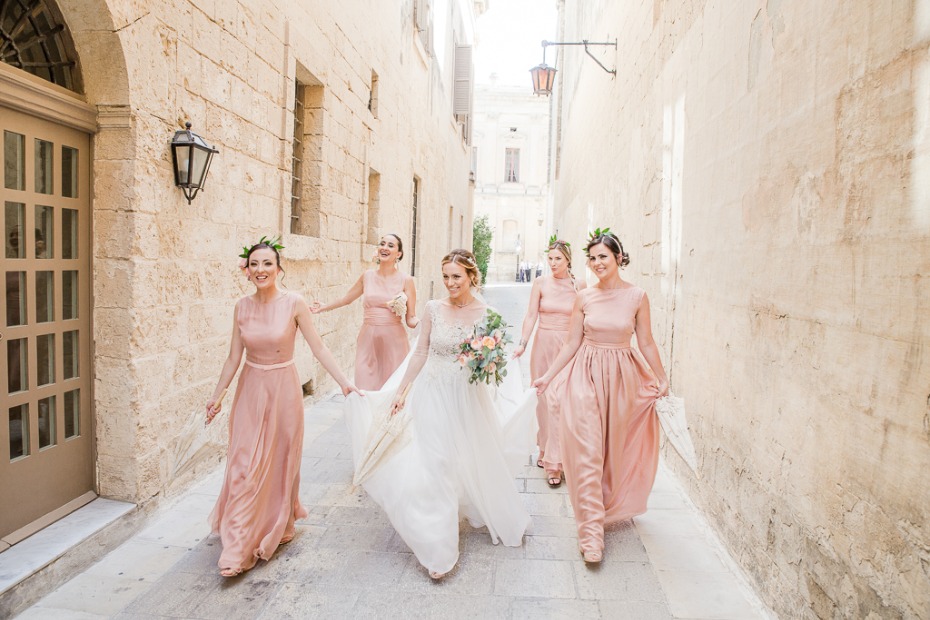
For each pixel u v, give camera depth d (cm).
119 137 368
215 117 469
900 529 193
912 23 194
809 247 260
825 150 248
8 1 332
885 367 204
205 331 461
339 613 298
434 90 1548
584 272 1332
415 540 335
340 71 766
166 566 339
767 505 299
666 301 526
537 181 4628
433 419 364
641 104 669
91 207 373
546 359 523
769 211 304
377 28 946
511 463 443
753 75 331
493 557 360
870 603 208
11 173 319
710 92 411
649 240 609
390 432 367
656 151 580
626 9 801
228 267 497
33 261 332
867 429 213
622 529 397
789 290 279
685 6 484
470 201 2620
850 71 230
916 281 189
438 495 345
